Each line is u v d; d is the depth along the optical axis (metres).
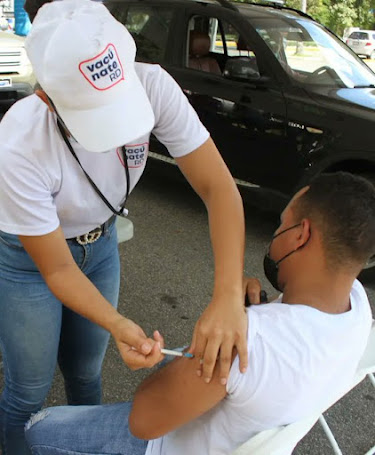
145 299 3.22
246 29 4.14
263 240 4.19
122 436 1.31
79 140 1.09
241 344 1.04
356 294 1.22
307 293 1.13
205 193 1.43
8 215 1.20
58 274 1.24
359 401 2.54
